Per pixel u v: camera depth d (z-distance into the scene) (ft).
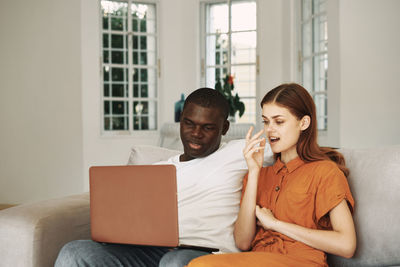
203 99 5.47
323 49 14.80
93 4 17.54
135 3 18.28
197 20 18.62
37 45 17.37
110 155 17.90
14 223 5.41
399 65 12.08
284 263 4.17
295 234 4.56
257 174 5.04
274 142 5.03
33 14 17.33
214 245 5.09
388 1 12.08
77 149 17.43
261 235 4.99
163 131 16.11
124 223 4.75
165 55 18.61
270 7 17.47
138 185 4.66
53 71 17.37
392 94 12.17
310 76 15.79
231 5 18.35
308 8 15.72
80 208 6.01
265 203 5.15
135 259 4.95
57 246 5.57
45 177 17.49
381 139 12.28
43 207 5.75
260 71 17.79
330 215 4.60
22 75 17.43
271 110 5.00
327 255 5.03
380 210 4.77
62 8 17.28
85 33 17.43
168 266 4.38
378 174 4.93
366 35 12.25
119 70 18.30
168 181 4.52
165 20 18.53
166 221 4.54
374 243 4.73
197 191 5.37
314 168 4.85
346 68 12.37
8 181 17.58
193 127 5.47
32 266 5.29
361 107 12.35
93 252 4.82
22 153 17.52
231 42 18.48
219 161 5.49
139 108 18.62
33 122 17.48
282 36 17.29
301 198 4.78
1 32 17.35
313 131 5.07
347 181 5.16
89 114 17.57
